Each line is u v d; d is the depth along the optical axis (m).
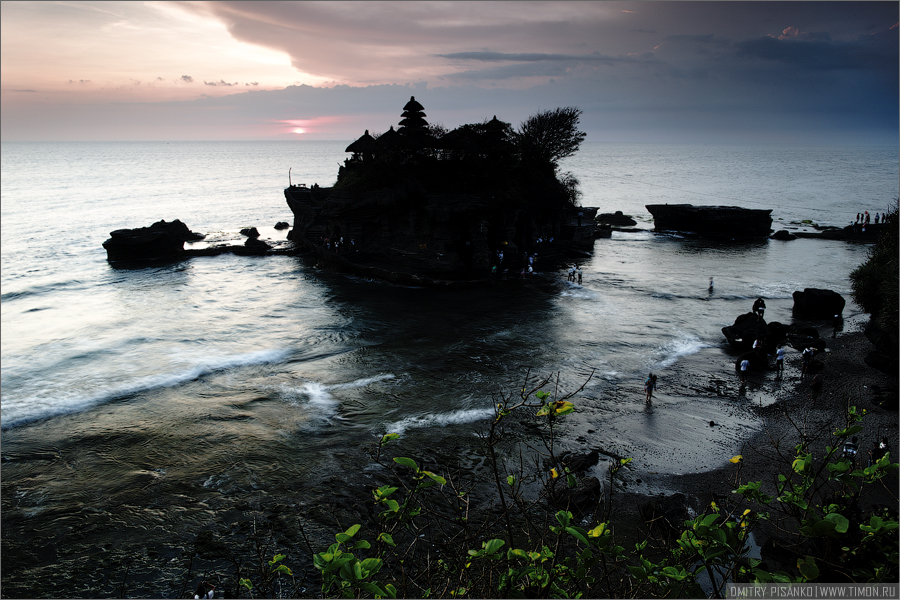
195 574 17.44
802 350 36.44
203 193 167.88
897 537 5.06
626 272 61.19
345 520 19.73
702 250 75.75
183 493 21.69
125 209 129.88
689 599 5.08
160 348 38.66
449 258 55.31
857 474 5.38
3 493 21.88
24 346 39.19
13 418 28.12
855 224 84.12
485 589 5.64
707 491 20.61
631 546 17.27
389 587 4.46
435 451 23.89
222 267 66.12
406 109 60.44
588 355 35.69
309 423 27.06
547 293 51.84
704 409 27.81
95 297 53.16
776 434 24.97
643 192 166.88
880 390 28.91
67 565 17.97
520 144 66.62
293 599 7.11
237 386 31.81
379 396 29.88
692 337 39.22
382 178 60.31
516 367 33.72
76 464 23.97
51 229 99.06
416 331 41.03
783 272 61.25
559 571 5.34
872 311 35.59
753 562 5.29
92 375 33.91
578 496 19.34
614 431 25.52
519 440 24.69
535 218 66.88
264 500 21.11
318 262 64.88
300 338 40.03
